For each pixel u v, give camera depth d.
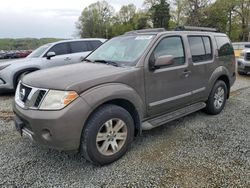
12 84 7.35
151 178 3.02
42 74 3.39
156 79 3.81
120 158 3.46
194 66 4.48
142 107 3.67
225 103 5.67
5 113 5.57
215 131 4.38
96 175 3.09
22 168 3.25
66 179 3.02
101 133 3.21
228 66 5.46
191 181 2.95
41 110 2.93
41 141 3.00
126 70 3.48
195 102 4.74
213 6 50.97
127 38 4.33
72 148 2.99
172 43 4.17
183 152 3.63
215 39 5.16
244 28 52.16
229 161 3.37
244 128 4.51
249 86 8.31
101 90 3.12
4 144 3.94
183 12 54.66
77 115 2.91
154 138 4.11
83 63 4.02
